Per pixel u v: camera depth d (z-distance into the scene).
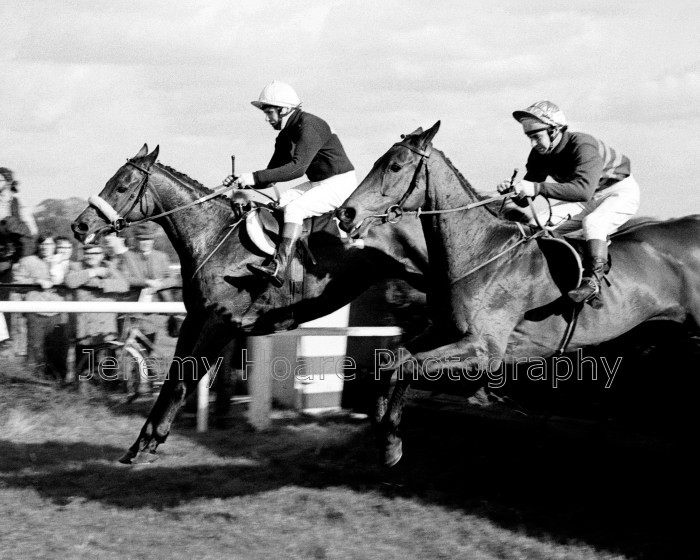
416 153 4.49
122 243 7.23
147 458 5.12
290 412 6.85
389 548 3.95
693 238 4.76
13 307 5.98
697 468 4.52
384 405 4.49
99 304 6.20
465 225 4.54
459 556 3.85
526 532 4.18
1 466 5.27
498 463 5.38
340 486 4.98
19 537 3.99
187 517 4.34
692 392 4.57
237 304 5.31
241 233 5.34
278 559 3.77
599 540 4.07
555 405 5.44
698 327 4.71
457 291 4.48
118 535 4.05
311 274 5.35
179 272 7.71
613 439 4.96
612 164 4.65
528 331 4.53
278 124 5.37
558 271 4.52
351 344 7.13
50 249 7.21
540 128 4.52
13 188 7.32
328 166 5.41
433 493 4.81
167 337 7.09
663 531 4.18
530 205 4.50
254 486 4.97
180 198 5.39
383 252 5.39
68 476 5.09
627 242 4.70
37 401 6.39
